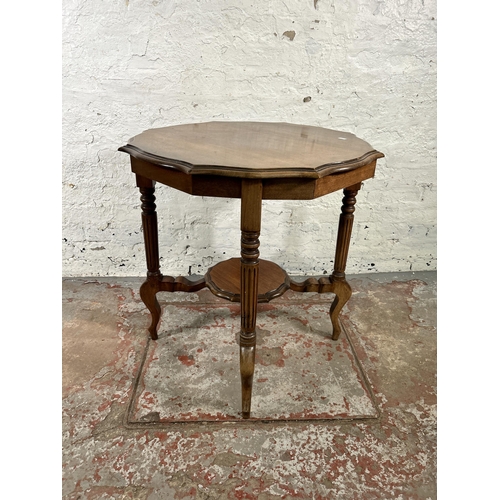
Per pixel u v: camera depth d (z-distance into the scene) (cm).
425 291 201
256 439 117
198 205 193
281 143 124
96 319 172
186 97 175
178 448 113
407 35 170
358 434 119
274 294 136
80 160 182
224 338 162
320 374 143
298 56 171
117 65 168
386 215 204
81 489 101
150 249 143
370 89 178
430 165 194
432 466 109
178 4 160
